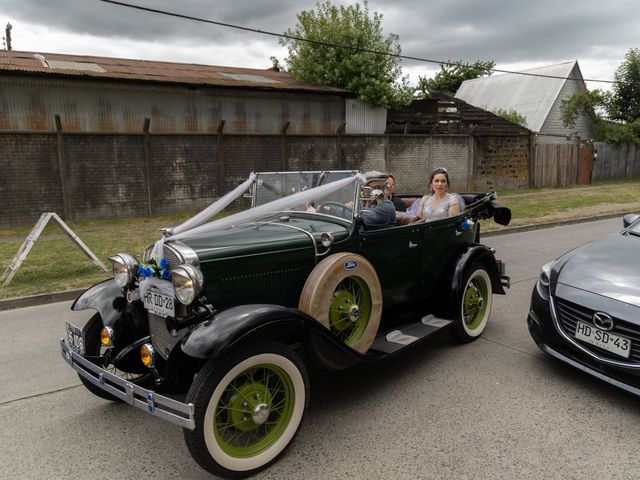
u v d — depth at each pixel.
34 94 12.61
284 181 4.51
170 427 3.46
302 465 2.95
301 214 4.22
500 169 20.34
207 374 2.67
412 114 19.38
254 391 2.93
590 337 3.63
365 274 3.67
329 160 15.85
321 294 3.35
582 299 3.71
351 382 4.06
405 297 4.46
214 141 13.87
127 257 3.47
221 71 18.33
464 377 4.09
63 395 3.96
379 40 17.88
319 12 18.17
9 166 11.67
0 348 4.97
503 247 10.09
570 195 18.77
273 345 2.90
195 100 14.68
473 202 5.75
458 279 4.64
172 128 14.42
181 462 3.04
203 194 13.92
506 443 3.12
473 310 4.96
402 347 3.90
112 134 12.57
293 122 16.39
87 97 13.21
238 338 2.69
